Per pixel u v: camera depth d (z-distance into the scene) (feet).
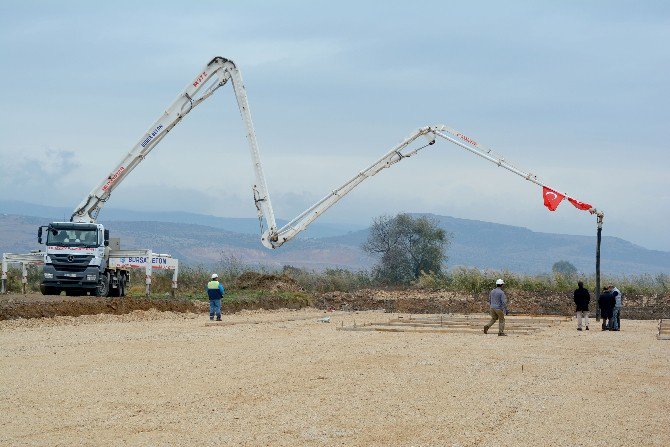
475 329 112.57
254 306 152.35
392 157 146.00
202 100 139.95
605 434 43.42
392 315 146.92
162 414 46.55
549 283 201.46
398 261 300.20
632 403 52.60
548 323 131.44
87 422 44.19
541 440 41.83
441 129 145.38
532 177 140.77
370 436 42.01
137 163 138.72
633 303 183.21
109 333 92.58
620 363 74.02
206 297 149.79
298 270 229.66
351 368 66.44
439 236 309.83
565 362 74.13
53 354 71.56
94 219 138.21
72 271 129.29
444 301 183.11
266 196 141.49
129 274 151.12
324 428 43.57
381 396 53.42
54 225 130.41
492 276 204.23
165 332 95.61
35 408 47.65
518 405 51.26
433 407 49.98
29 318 103.81
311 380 59.57
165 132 138.72
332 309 169.07
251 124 139.95
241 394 53.31
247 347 80.74
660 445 41.19
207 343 83.92
